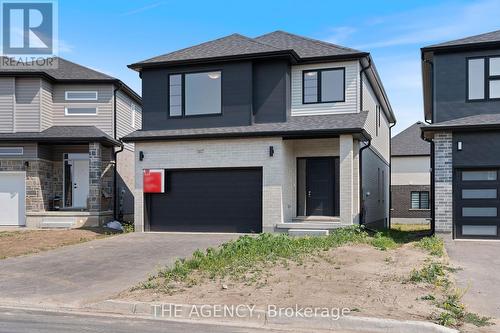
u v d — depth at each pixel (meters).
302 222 17.17
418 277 9.18
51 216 19.95
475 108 16.08
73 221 19.84
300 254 11.48
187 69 18.58
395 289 8.55
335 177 17.98
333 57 17.73
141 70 19.14
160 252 13.54
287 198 17.55
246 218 17.52
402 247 13.55
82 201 21.56
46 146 20.98
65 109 21.58
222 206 17.80
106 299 8.77
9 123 20.31
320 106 18.11
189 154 17.97
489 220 15.35
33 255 13.36
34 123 20.45
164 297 8.53
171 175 18.38
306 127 16.73
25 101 20.52
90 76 21.56
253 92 18.11
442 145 15.59
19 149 20.19
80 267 11.70
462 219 15.55
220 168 17.77
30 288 9.84
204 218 17.97
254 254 11.38
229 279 9.34
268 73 18.03
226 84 18.09
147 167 18.41
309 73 18.34
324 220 17.55
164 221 18.36
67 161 21.64
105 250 13.98
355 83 17.78
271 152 16.97
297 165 18.41
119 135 22.25
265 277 9.40
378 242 13.71
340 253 11.72
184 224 18.16
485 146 15.30
